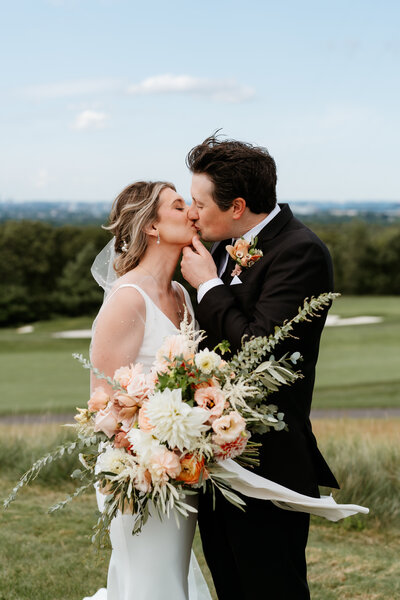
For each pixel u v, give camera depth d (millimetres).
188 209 2777
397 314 37125
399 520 4840
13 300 50281
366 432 8164
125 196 2797
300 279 2625
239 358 2352
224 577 2785
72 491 5391
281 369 2336
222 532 2760
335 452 5727
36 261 52344
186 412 2199
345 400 14852
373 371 20047
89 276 51844
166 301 2783
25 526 4551
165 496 2268
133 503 2342
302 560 2709
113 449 2441
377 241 52375
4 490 5367
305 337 2664
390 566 4059
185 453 2266
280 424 2375
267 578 2613
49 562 3971
